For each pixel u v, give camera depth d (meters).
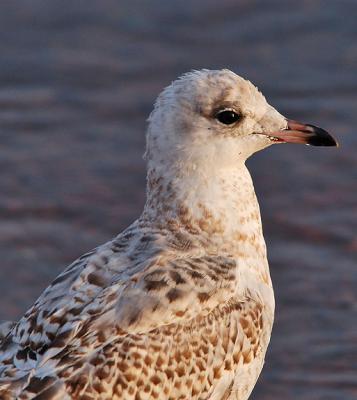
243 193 12.25
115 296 11.27
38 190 19.19
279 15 23.75
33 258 17.67
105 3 24.22
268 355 16.09
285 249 17.94
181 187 12.08
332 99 21.34
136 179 19.52
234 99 12.15
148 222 12.15
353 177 19.50
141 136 20.59
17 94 21.73
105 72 22.30
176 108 12.09
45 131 20.78
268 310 12.12
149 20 23.75
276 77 21.95
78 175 19.59
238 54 22.69
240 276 11.95
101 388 10.96
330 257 17.75
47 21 23.70
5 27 23.50
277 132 12.40
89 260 11.67
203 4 24.14
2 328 11.67
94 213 18.69
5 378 10.95
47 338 11.11
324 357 16.02
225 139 12.13
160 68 22.34
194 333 11.37
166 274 11.47
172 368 11.25
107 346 11.06
